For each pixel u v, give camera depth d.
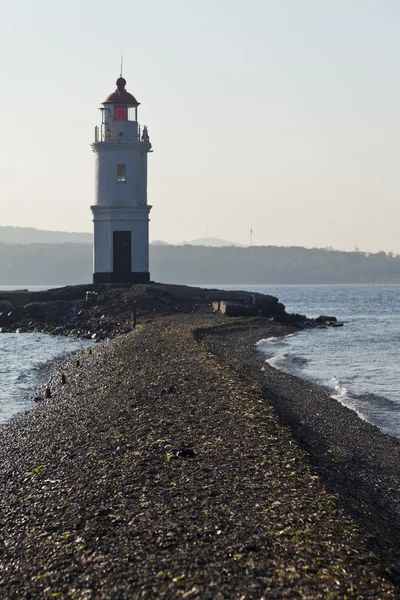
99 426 22.25
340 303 151.50
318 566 11.35
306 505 13.98
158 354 38.50
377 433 24.20
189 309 70.75
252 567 11.31
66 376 36.97
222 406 23.52
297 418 25.14
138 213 72.56
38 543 13.06
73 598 10.90
